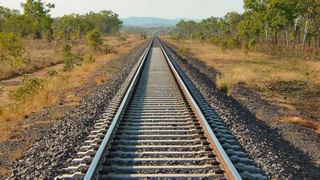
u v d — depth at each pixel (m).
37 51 46.19
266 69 31.88
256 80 25.44
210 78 25.62
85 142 8.68
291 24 60.88
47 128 10.97
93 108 13.02
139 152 7.76
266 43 70.56
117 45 73.88
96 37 50.03
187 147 8.03
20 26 63.59
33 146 9.02
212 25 115.56
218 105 13.69
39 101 15.50
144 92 15.82
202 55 47.59
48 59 38.38
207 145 8.11
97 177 6.31
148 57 36.94
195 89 16.53
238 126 10.76
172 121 10.61
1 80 26.17
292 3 56.31
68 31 86.69
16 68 30.20
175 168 6.83
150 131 9.46
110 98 14.83
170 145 8.27
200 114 10.30
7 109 14.47
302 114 16.58
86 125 10.65
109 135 8.10
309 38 62.59
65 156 7.94
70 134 9.67
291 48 59.97
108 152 7.65
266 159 7.95
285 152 9.70
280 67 33.62
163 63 30.20
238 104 16.80
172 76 21.39
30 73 30.06
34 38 73.75
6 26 62.66
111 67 29.44
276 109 16.98
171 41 101.62
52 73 26.91
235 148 8.23
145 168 6.83
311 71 30.44
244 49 53.09
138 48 57.09
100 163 6.77
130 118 10.93
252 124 12.38
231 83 20.84
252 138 9.65
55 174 6.91
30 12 69.31
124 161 7.21
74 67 31.14
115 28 153.00
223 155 6.88
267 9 59.97
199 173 6.70
